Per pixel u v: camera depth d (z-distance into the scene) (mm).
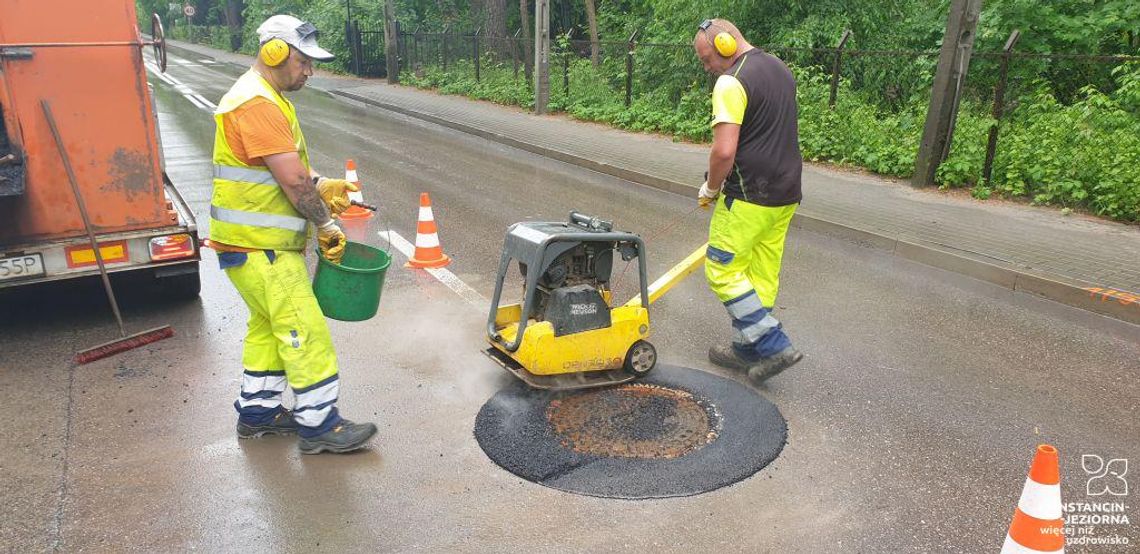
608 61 17734
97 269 4910
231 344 4953
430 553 2980
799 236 7816
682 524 3164
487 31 21656
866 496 3377
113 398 4219
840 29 13844
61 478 3459
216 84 22297
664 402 4180
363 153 12289
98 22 4566
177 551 2992
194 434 3855
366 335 5113
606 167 10984
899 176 9984
